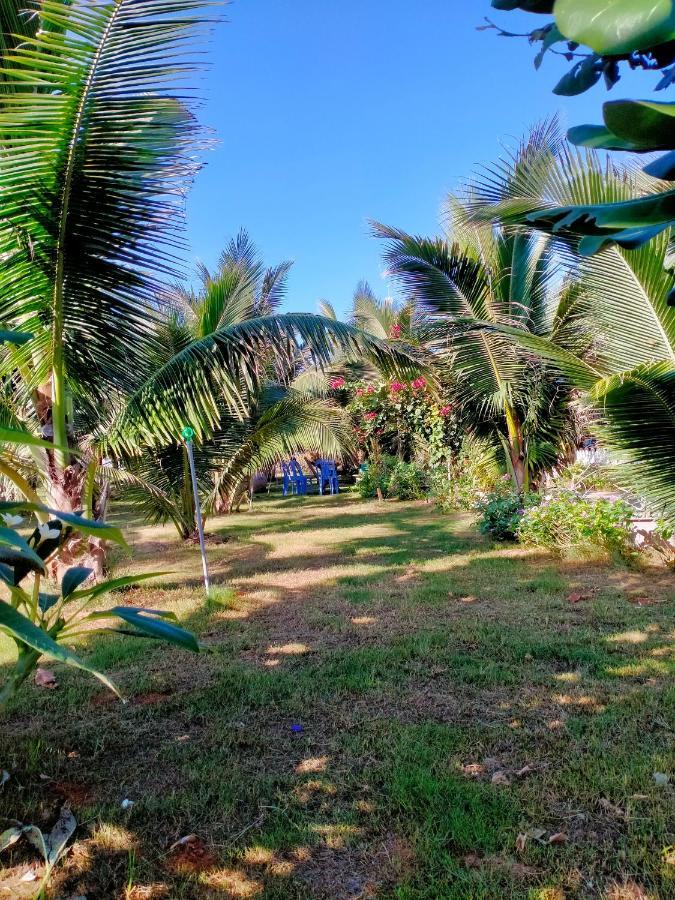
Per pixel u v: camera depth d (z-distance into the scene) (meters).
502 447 8.97
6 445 5.31
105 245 3.84
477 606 4.67
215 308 7.80
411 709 2.92
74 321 4.32
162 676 3.44
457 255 8.00
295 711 2.93
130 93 3.33
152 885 1.80
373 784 2.29
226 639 4.09
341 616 4.52
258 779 2.34
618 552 5.92
